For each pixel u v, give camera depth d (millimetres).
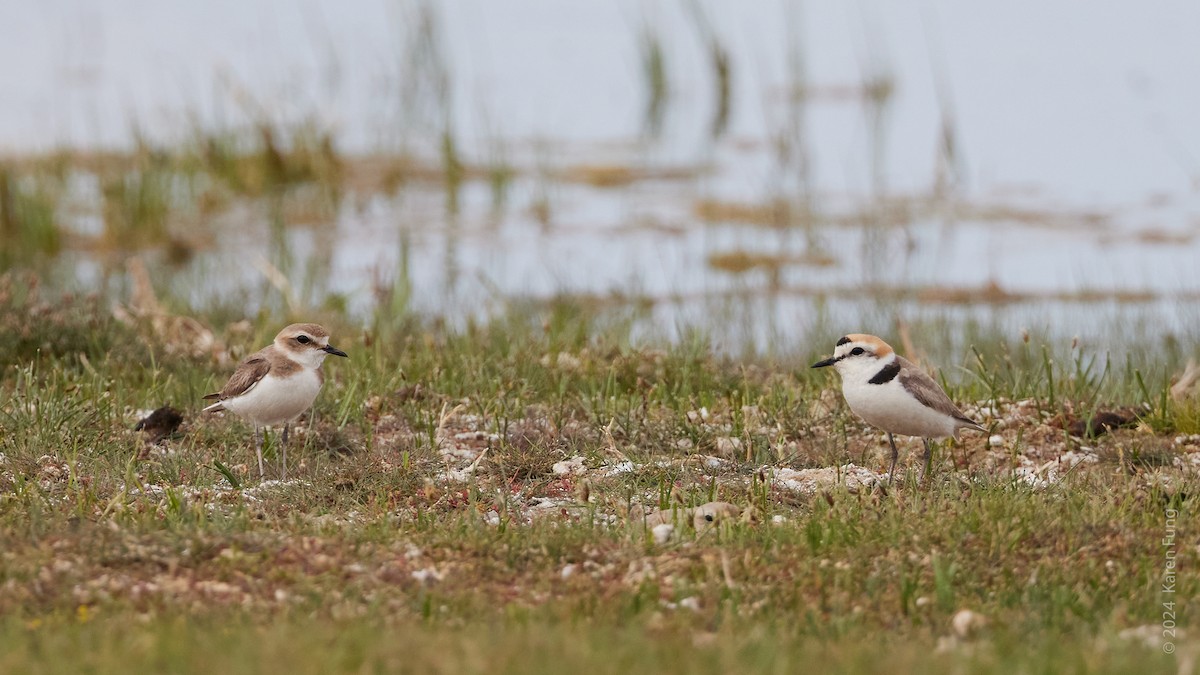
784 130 30281
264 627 7469
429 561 8781
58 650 6883
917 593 8297
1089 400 12883
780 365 15273
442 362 13766
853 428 12422
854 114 32531
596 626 7586
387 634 7207
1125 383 14000
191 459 11086
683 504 9891
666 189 27766
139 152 27109
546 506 10250
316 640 6957
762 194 27266
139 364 13602
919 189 27422
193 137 28578
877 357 10695
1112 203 26297
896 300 20578
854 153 29781
